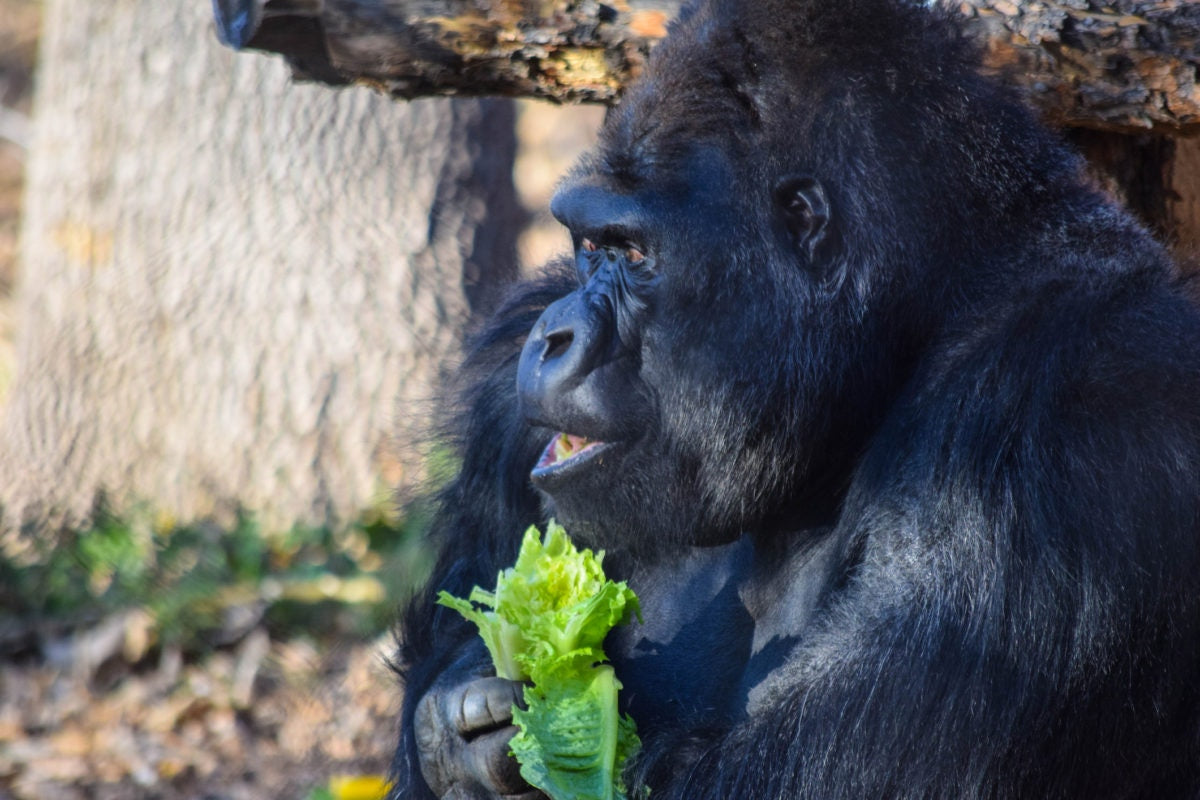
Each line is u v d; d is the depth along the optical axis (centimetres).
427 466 907
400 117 1862
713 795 622
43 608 1611
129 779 1338
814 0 672
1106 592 615
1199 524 629
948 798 609
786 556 719
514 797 673
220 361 1816
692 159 674
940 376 666
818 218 674
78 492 1788
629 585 764
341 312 1814
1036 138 719
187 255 1847
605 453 677
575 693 668
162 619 1562
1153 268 691
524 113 3881
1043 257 684
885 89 677
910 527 638
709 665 721
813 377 676
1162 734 645
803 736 619
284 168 1847
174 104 1867
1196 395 634
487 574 833
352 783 1114
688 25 698
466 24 821
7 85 3688
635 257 675
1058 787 623
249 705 1471
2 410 2131
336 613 1594
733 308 670
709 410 673
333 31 816
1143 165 889
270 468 1783
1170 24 767
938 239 679
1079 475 621
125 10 1888
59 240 1897
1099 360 638
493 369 855
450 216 1878
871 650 621
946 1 764
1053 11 775
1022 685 611
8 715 1448
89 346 1853
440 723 701
